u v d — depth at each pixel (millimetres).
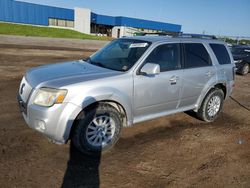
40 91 3531
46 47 21344
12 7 48531
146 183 3275
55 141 3580
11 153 3703
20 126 4617
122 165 3646
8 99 6180
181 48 4848
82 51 20656
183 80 4770
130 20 63469
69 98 3463
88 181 3234
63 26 56594
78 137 3664
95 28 65688
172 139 4602
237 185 3373
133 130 4871
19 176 3207
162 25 68438
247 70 13961
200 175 3539
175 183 3320
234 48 14594
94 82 3672
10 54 14977
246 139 4840
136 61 4172
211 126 5410
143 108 4320
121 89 3906
